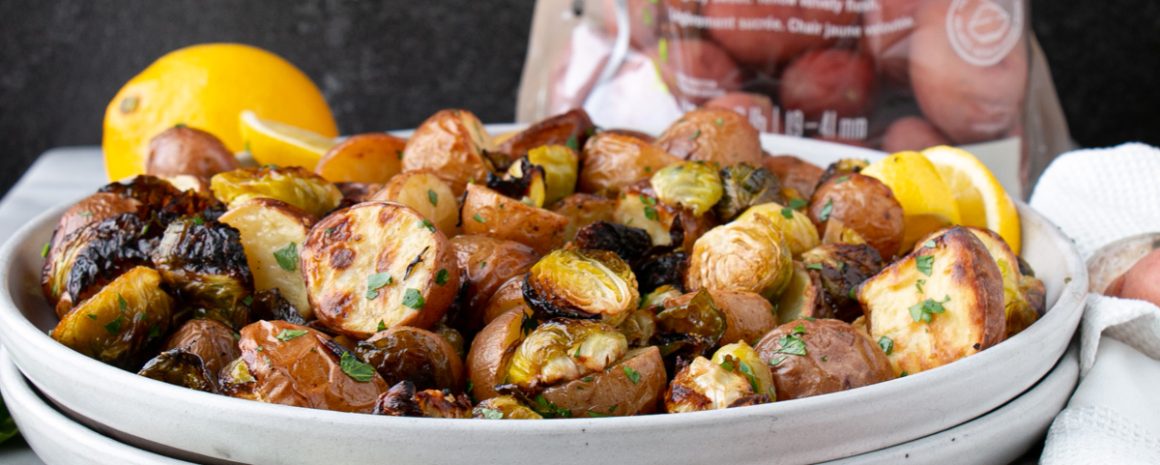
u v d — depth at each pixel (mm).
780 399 453
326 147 682
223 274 484
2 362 505
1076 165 640
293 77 775
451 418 413
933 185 583
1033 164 863
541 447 403
